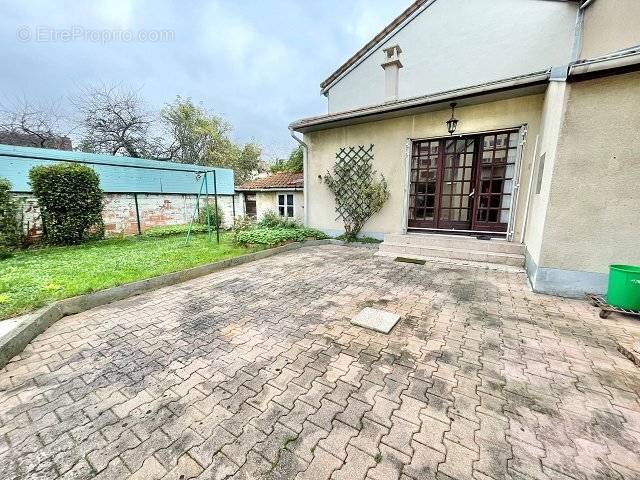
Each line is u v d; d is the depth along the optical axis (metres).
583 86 3.27
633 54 2.81
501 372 2.20
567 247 3.61
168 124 19.47
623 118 3.14
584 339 2.67
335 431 1.67
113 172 9.02
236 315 3.31
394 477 1.39
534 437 1.61
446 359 2.38
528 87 4.79
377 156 7.20
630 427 1.67
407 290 4.07
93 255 5.90
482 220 6.26
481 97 5.34
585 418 1.74
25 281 4.05
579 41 6.15
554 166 3.52
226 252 6.21
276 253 6.68
